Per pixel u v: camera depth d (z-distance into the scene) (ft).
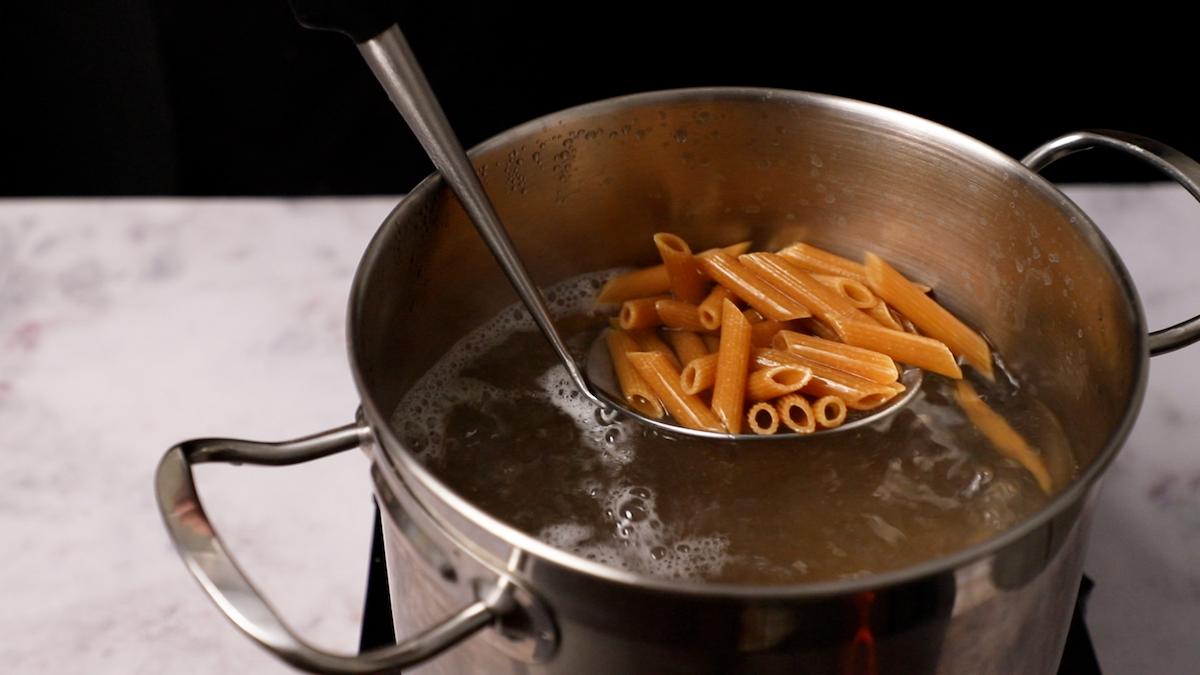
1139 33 3.86
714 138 2.94
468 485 2.77
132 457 3.09
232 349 3.23
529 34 3.89
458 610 2.47
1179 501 3.01
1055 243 2.77
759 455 2.81
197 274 3.36
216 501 3.03
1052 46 3.89
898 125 2.86
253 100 4.01
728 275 2.95
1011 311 2.89
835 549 2.69
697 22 3.89
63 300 3.31
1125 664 2.82
